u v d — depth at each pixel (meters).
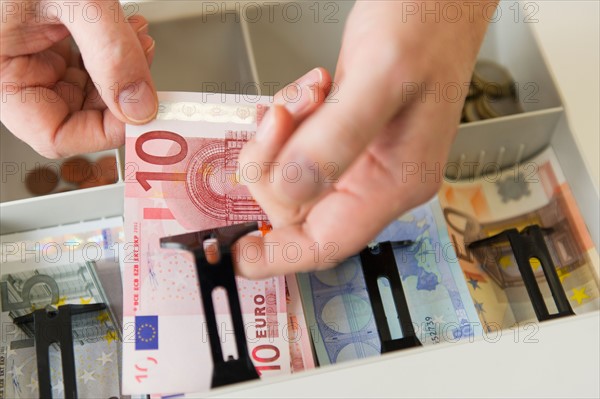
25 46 0.66
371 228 0.52
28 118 0.67
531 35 0.85
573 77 1.00
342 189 0.51
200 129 0.70
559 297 0.73
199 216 0.68
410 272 0.74
